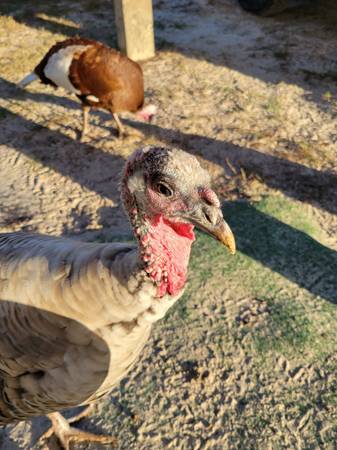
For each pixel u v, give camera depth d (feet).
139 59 4.50
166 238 1.08
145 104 3.59
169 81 4.15
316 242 2.62
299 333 2.15
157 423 1.84
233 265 2.45
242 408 1.89
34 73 3.32
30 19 5.22
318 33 5.05
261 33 5.05
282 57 4.58
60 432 1.76
